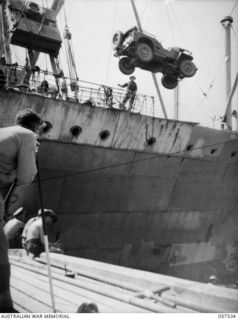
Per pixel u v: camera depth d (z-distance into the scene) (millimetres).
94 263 5031
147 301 3156
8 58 14992
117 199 15664
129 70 15414
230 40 21953
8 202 2596
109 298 3416
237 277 20250
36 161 2742
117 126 14008
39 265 5492
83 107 12891
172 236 18656
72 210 14570
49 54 15812
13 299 3389
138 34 14289
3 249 2494
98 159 14281
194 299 3309
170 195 17609
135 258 17250
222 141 18047
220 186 19734
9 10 14391
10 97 11539
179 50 15602
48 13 15172
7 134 2523
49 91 13109
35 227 6320
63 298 3402
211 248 20656
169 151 16062
